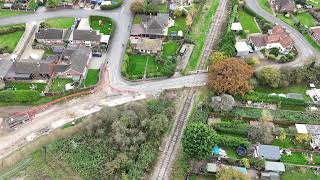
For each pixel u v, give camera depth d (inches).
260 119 5388.8
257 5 7726.4
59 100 5698.8
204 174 4776.1
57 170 4884.4
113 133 5147.6
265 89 5944.9
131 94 5816.9
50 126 5339.6
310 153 5049.2
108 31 7012.8
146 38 6801.2
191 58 6471.5
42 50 6584.6
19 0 7642.7
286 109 5659.5
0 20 7199.8
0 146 5078.7
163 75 6072.8
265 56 6486.2
